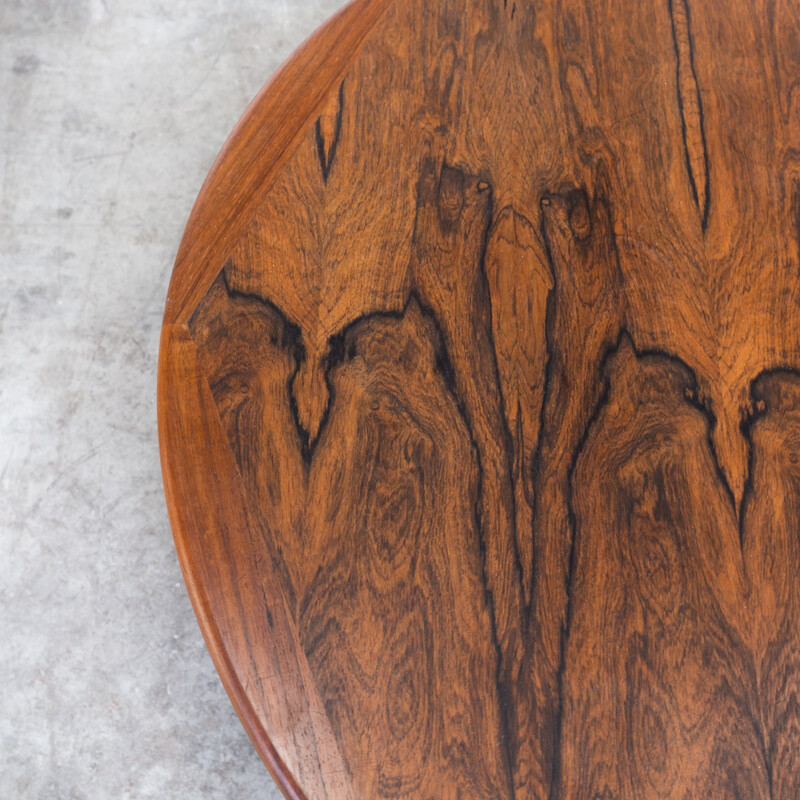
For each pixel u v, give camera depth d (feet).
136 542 5.36
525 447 4.23
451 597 4.12
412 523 4.17
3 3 5.90
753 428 4.25
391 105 4.45
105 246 5.62
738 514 4.19
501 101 4.46
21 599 5.34
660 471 4.22
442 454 4.22
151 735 5.22
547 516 4.18
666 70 4.50
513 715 4.04
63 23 5.88
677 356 4.30
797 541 4.17
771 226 4.39
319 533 4.16
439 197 4.38
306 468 4.20
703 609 4.12
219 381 4.25
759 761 4.02
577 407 4.26
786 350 4.31
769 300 4.34
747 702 4.06
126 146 5.73
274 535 4.15
